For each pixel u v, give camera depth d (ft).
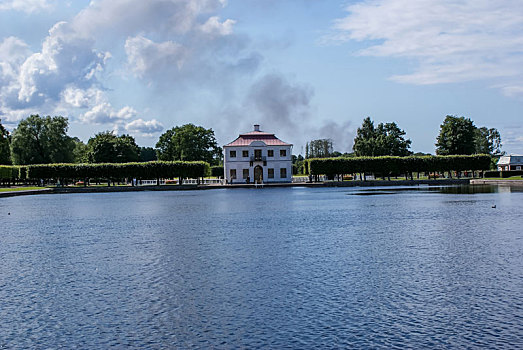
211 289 43.06
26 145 333.21
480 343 30.30
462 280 44.37
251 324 34.22
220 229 82.28
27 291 43.73
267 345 30.58
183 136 370.53
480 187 210.38
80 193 228.84
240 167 287.69
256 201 150.71
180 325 34.35
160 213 114.62
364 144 410.52
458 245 61.87
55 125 339.77
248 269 50.39
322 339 31.32
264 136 299.38
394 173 283.79
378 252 58.29
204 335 32.45
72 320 35.91
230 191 222.28
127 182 308.19
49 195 211.41
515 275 45.80
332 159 274.77
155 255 59.00
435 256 55.16
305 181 290.56
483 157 277.85
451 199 141.49
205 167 277.85
